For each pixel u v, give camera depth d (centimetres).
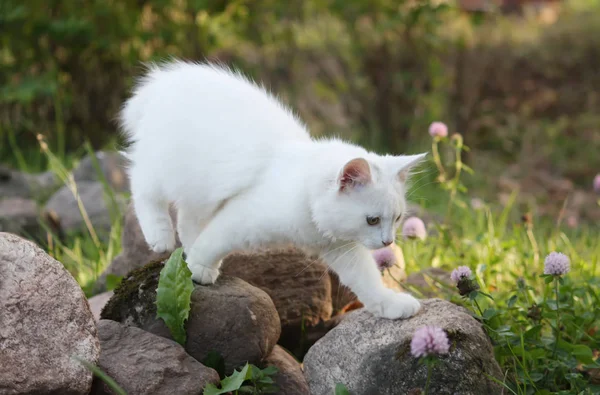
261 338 134
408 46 272
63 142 275
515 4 407
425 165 256
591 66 331
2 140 275
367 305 136
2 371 116
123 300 137
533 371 138
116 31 261
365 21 284
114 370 125
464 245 173
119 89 277
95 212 198
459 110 283
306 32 310
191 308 134
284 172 134
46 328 120
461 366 128
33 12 256
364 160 129
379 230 132
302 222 132
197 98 140
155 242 142
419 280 158
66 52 272
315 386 134
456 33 296
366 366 130
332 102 306
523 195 254
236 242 135
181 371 127
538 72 325
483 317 138
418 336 119
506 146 291
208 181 137
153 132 141
